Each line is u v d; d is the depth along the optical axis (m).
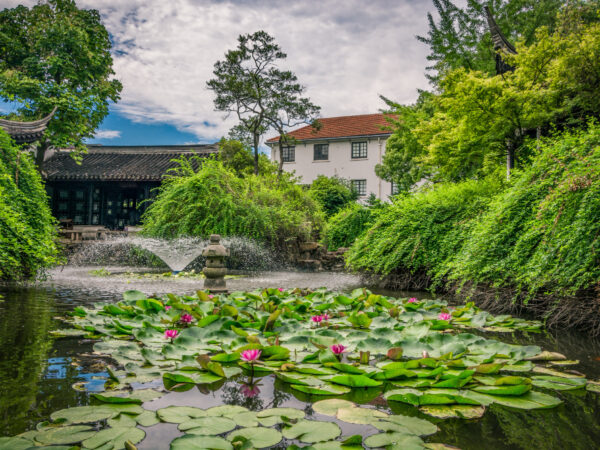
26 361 1.94
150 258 8.96
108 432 1.16
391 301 3.96
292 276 7.73
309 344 2.28
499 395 1.52
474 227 4.57
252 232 9.10
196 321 2.89
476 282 3.85
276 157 25.81
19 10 14.48
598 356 2.22
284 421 1.28
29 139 10.02
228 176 9.84
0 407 1.37
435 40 13.48
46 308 3.42
